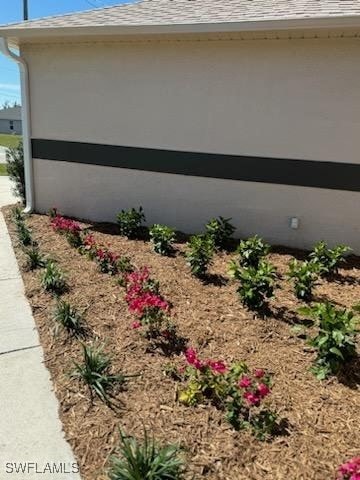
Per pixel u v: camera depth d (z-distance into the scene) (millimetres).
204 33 4582
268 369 2559
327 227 4891
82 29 4922
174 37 4863
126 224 5055
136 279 3438
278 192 4969
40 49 5609
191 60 4969
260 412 2145
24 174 6496
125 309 3236
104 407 2242
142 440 2006
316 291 3689
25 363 2652
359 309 2893
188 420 2139
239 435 2043
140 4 6273
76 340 2854
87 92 5543
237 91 4871
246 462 1898
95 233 5238
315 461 1910
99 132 5625
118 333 2920
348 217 4785
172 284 3705
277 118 4789
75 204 6020
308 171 4805
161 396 2311
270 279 3244
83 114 5645
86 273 3902
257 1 5438
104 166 5699
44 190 6141
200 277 3879
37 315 3256
